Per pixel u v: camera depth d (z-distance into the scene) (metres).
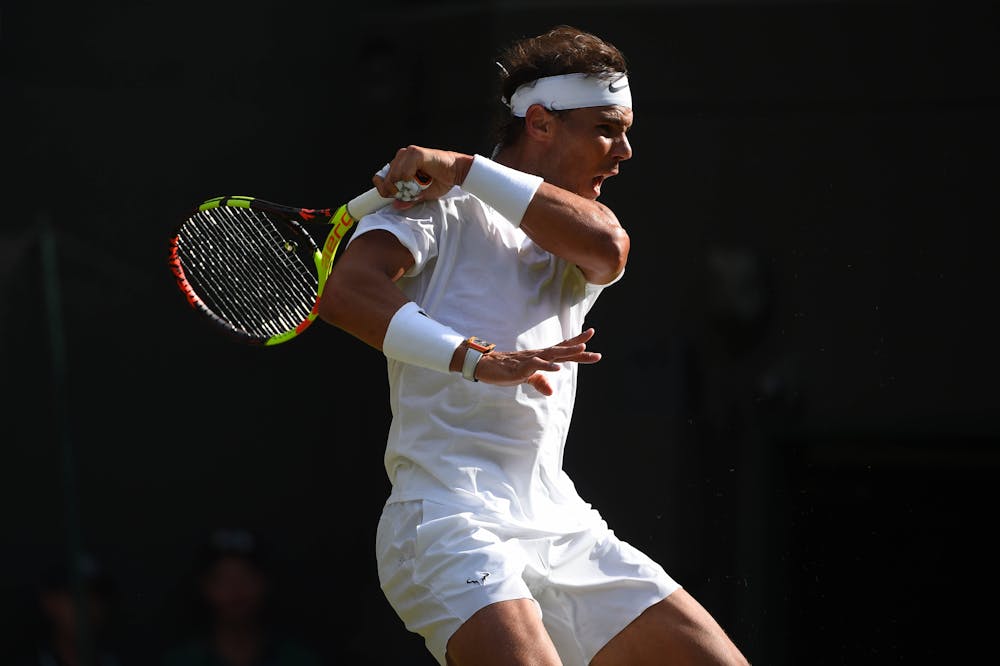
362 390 22.25
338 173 22.20
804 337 20.77
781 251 20.89
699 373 20.75
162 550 21.72
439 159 9.52
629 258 21.03
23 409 21.55
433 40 21.58
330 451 22.20
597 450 20.61
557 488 10.29
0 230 21.61
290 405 22.20
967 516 20.38
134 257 21.97
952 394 20.48
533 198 9.48
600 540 10.50
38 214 21.72
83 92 21.86
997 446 20.39
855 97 20.88
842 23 20.83
